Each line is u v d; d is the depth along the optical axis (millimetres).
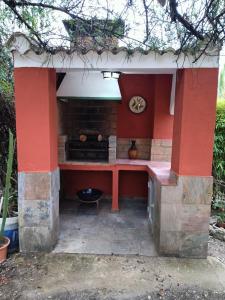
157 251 3650
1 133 4645
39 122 3385
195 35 2547
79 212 5262
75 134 5832
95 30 3178
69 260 3408
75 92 4824
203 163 3350
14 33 3143
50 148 3449
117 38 3184
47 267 3238
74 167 5191
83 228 4480
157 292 2805
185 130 3312
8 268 3201
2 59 4172
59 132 5289
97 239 4051
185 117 3289
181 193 3406
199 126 3295
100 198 5652
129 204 5781
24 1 3160
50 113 3430
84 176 6031
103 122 5793
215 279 3047
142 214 5211
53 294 2748
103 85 4930
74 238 4070
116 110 5746
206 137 3309
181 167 3371
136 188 6027
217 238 4156
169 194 3412
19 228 3543
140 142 5832
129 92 5746
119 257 3506
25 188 3486
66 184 6070
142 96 5727
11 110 4762
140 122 5805
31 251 3596
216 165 5309
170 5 2359
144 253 3623
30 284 2902
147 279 3021
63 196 6070
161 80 5332
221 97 7109
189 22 2430
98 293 2777
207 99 3246
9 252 3586
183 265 3332
